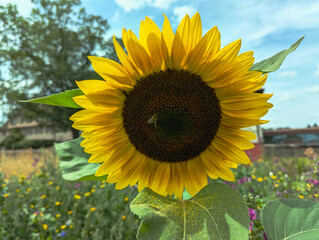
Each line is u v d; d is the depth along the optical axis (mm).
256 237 380
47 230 719
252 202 456
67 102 255
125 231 727
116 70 246
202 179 281
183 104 257
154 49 239
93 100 249
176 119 262
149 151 280
